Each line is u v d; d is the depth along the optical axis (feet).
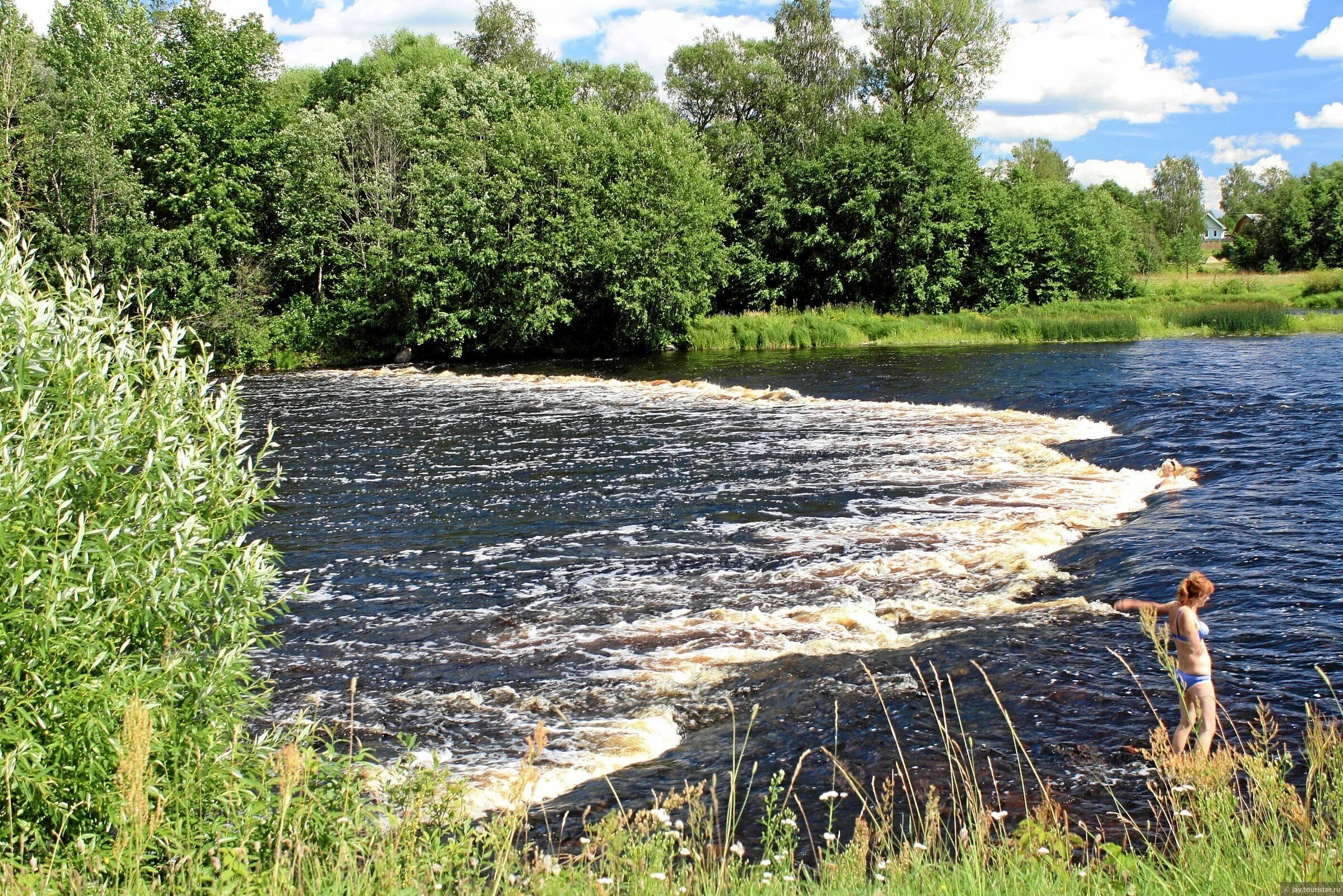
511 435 77.66
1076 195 197.36
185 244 133.18
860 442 70.03
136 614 16.47
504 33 217.36
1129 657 28.91
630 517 50.60
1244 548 38.78
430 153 150.51
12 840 14.12
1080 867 15.72
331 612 37.40
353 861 14.82
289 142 150.82
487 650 33.01
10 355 16.53
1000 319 148.66
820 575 39.81
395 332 148.05
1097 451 61.87
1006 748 23.63
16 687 15.17
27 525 15.84
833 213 176.96
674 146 148.97
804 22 196.85
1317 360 98.68
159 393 18.24
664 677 30.19
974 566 40.09
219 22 147.95
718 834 20.22
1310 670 27.27
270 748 18.45
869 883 15.60
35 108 127.44
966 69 191.11
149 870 14.57
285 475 63.62
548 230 141.49
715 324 154.51
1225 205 560.20
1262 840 15.58
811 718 26.30
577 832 20.61
